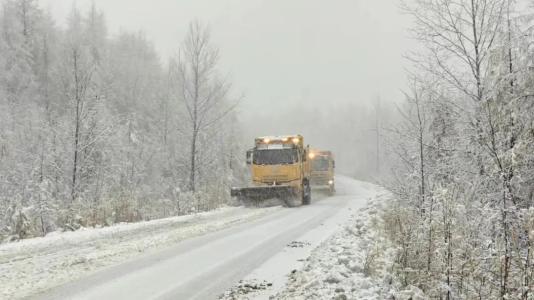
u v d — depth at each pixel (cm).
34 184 1825
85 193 2009
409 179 1242
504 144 844
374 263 764
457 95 1022
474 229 725
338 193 3322
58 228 1395
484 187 878
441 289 635
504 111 842
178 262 920
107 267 873
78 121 2067
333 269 730
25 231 1275
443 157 1084
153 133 3781
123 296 680
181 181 2973
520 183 834
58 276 800
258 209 2042
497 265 645
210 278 788
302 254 983
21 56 3897
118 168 2508
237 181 3553
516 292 602
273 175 2191
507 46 857
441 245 693
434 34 1018
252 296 679
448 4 1004
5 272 825
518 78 827
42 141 2244
